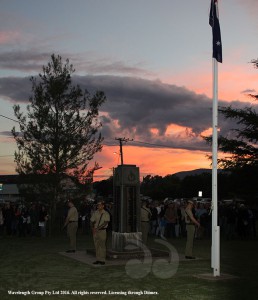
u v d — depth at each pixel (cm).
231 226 2166
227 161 2639
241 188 2645
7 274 1141
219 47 1115
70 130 2523
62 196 2530
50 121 2492
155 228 2438
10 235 2414
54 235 2423
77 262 1351
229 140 2628
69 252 1590
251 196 2633
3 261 1377
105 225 1309
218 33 1119
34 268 1237
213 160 1095
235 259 1439
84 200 2553
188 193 9812
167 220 2247
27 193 2498
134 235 1462
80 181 2552
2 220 2416
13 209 2439
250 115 2562
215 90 1108
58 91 2506
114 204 1520
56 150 2509
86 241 2067
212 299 853
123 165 1484
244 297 868
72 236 1605
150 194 10462
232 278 1066
